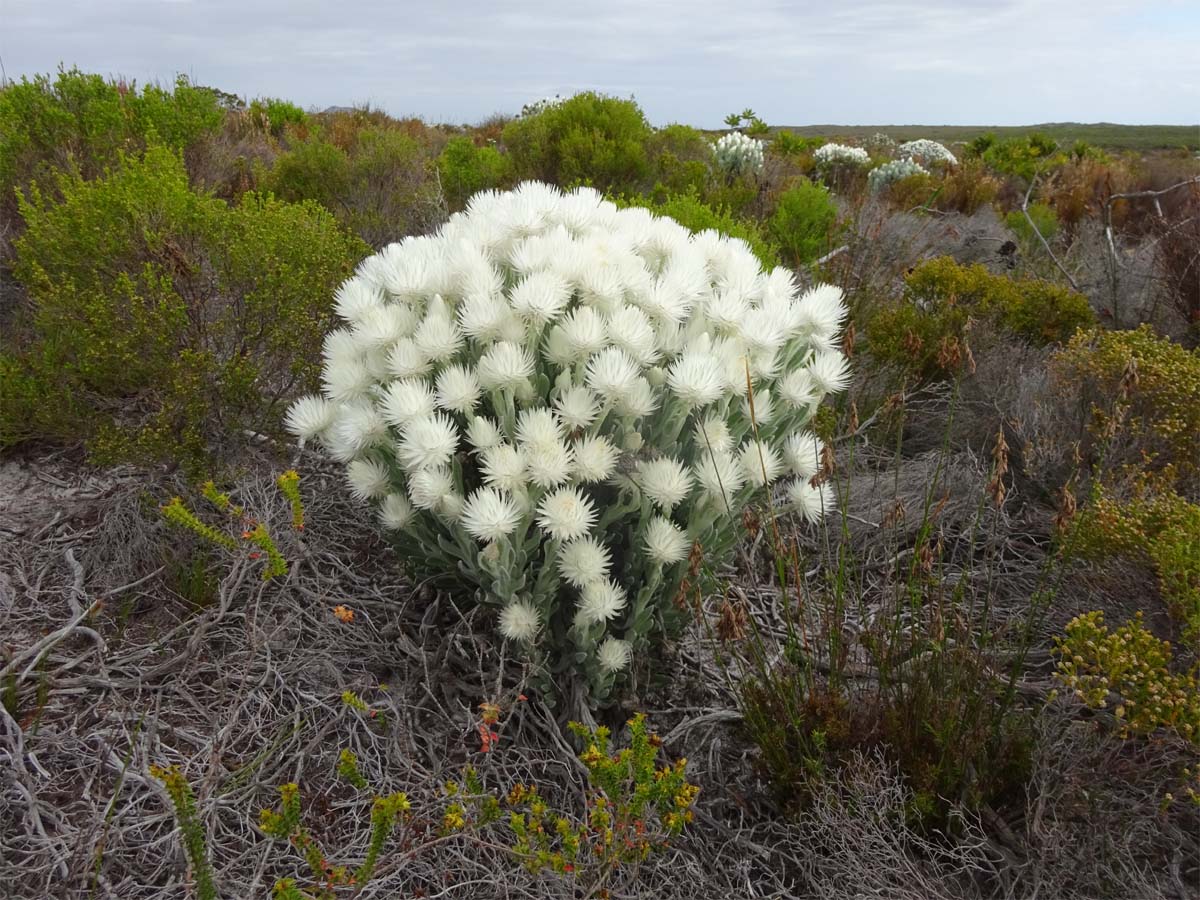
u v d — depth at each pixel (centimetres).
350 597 304
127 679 264
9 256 519
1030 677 288
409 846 203
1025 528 392
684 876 214
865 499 386
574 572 234
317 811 230
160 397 369
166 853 210
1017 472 425
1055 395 434
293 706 263
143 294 398
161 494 343
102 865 204
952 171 1394
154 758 234
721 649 290
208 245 417
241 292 400
